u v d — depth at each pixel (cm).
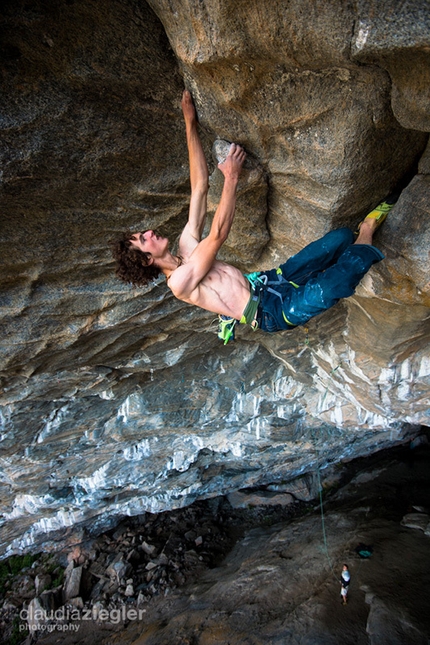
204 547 1605
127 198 400
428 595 1091
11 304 480
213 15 243
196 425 1015
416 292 429
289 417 1090
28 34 269
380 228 384
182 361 812
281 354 819
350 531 1443
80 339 583
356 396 880
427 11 203
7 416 761
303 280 362
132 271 326
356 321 642
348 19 222
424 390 773
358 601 1137
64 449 953
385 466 1725
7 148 318
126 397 865
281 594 1254
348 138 306
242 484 1572
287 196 391
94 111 321
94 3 265
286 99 296
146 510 1481
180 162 382
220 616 1243
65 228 409
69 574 1523
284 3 228
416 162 351
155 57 302
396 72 250
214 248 320
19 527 1331
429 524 1345
